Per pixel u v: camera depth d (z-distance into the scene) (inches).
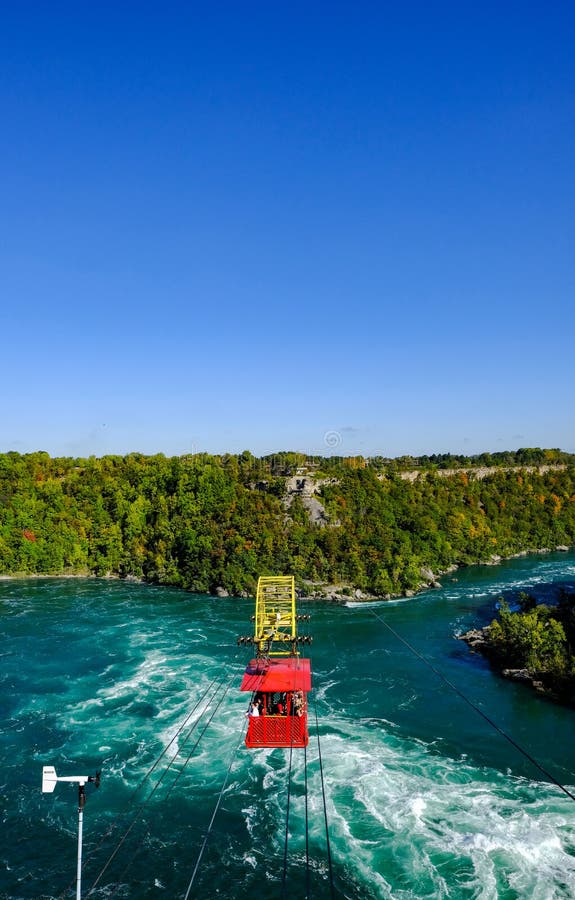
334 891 1323.8
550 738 2022.6
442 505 5959.6
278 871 1385.3
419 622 3518.7
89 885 1347.2
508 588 4414.4
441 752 1916.8
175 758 1856.5
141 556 4847.4
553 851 1428.4
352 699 2341.3
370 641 3122.5
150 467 5935.0
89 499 5447.8
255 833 1514.5
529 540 6097.4
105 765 1822.1
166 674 2559.1
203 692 2358.5
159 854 1443.2
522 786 1717.5
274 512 5073.8
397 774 1774.1
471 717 2185.0
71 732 2030.0
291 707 1247.5
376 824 1539.1
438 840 1476.4
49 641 3034.0
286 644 3036.4
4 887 1338.6
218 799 1643.7
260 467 6594.5
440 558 5019.7
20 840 1491.1
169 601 3996.1
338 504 5334.6
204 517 4886.8
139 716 2148.1
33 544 4945.9
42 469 6476.4
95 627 3302.2
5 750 1914.4
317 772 1780.3
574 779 1758.1
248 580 4207.7
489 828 1513.3
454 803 1627.7
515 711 2250.2
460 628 3398.1
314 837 1492.4
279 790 1689.2
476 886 1323.8
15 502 5196.9
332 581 4343.0
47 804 1633.9
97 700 2290.8
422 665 2741.1
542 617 2977.4
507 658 2770.7
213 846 1470.2
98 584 4608.8
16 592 4276.6
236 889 1332.4
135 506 5211.6
